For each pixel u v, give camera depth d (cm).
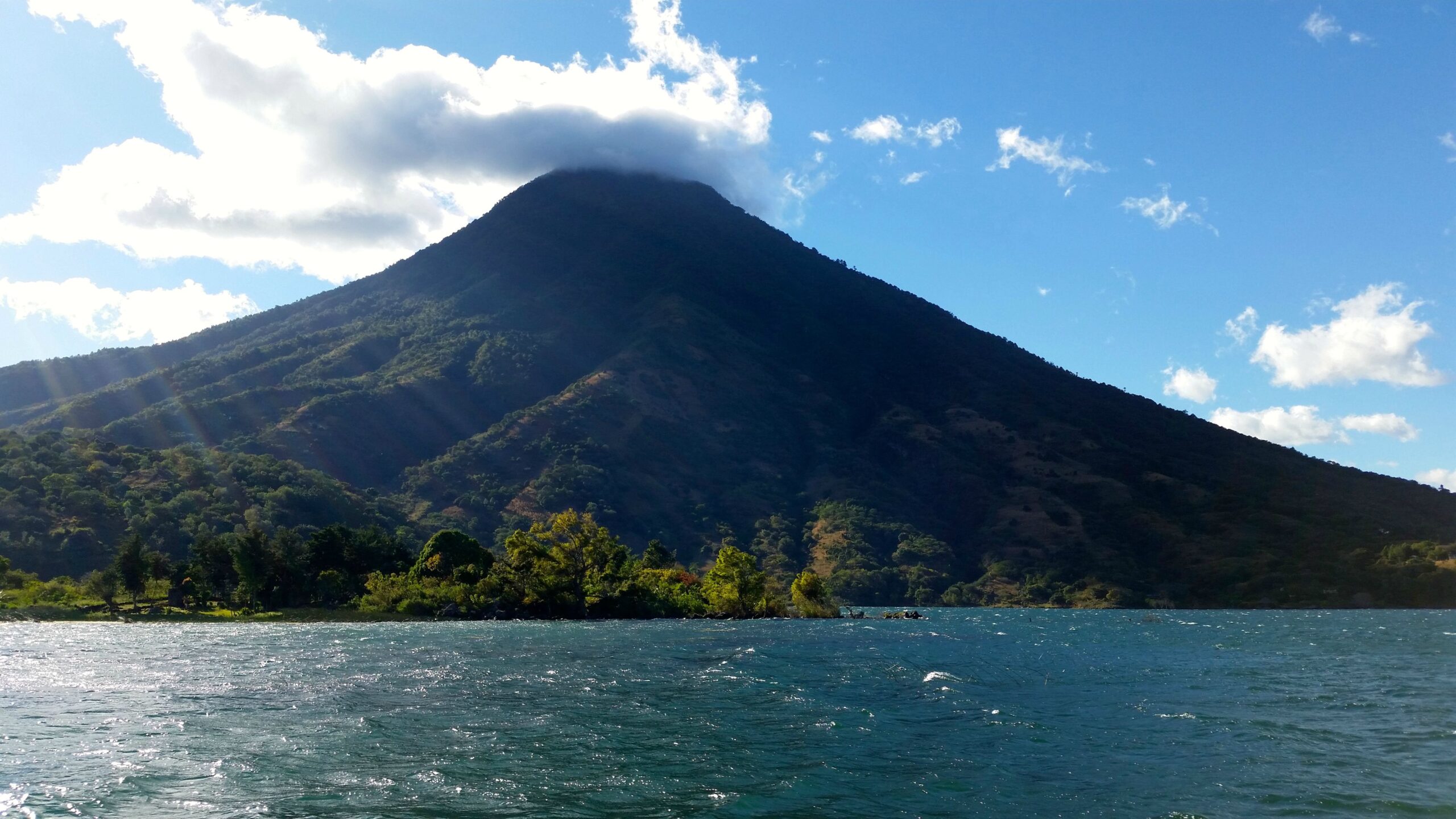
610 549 13100
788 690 4381
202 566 12462
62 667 5303
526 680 4741
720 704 3975
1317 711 3894
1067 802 2467
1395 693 4453
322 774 2709
